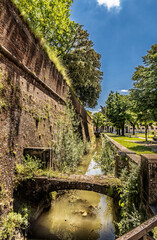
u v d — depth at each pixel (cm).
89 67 2052
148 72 1634
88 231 519
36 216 504
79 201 721
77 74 2030
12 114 523
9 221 391
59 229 521
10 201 447
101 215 607
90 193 812
